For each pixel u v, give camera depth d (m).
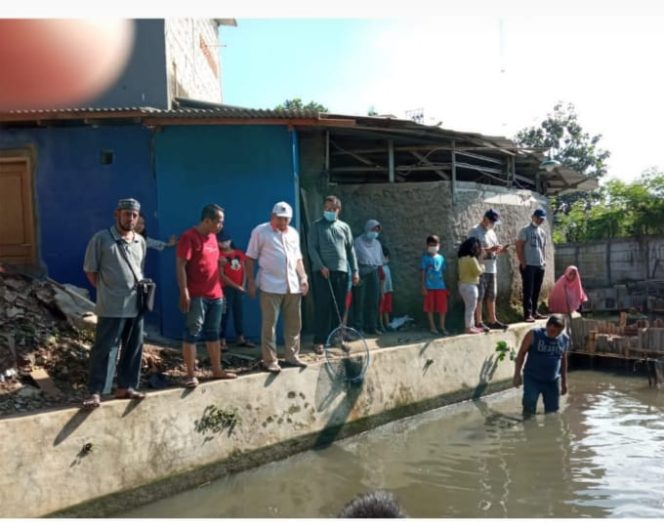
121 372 5.27
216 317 6.02
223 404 5.81
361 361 7.11
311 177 9.52
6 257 8.61
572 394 8.63
